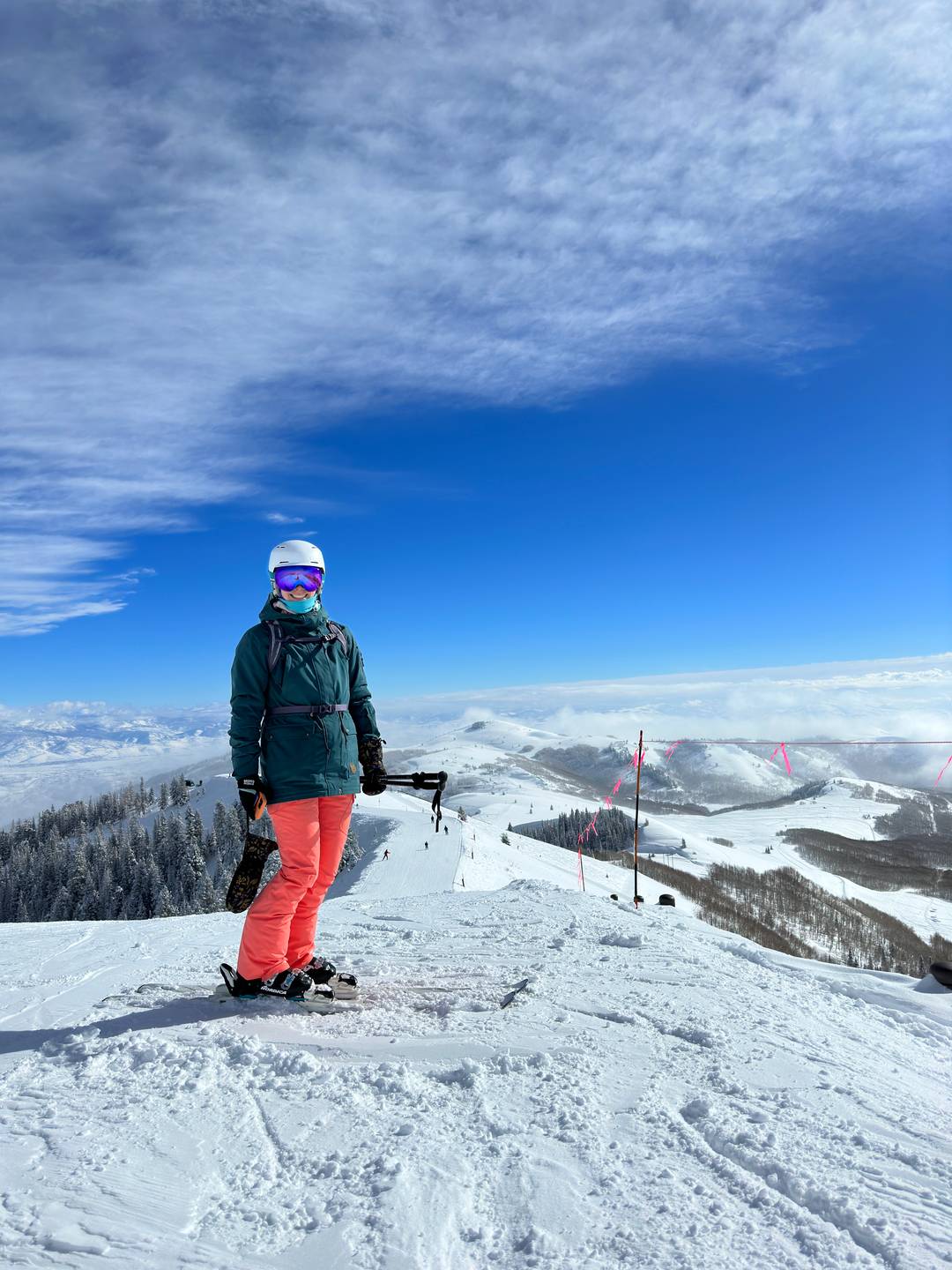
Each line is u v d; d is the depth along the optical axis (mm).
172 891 71812
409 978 3617
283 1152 1903
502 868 63531
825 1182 1692
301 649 3232
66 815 116625
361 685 3510
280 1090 2281
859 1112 2100
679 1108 2129
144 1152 1898
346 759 3260
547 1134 1966
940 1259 1413
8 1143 1946
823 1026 2975
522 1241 1518
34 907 77938
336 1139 1958
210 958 4844
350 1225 1571
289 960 3367
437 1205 1639
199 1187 1741
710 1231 1532
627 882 84375
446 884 52594
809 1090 2242
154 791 123500
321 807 3295
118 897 73062
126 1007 3297
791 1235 1525
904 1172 1758
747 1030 2795
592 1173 1769
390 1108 2141
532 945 4477
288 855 3199
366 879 53812
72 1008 3691
